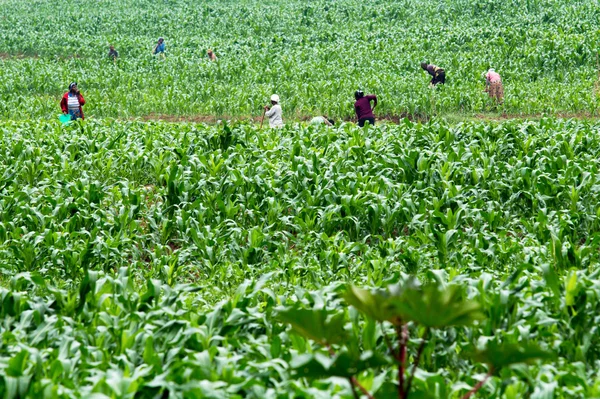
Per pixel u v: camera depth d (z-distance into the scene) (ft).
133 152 193.26
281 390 65.87
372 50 475.31
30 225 134.62
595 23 503.61
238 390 65.87
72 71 453.17
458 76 379.55
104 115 331.77
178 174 166.81
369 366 42.34
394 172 169.99
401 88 343.26
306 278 111.04
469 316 41.96
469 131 211.20
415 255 111.55
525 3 572.10
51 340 79.10
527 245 121.19
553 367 71.46
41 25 650.43
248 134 211.20
